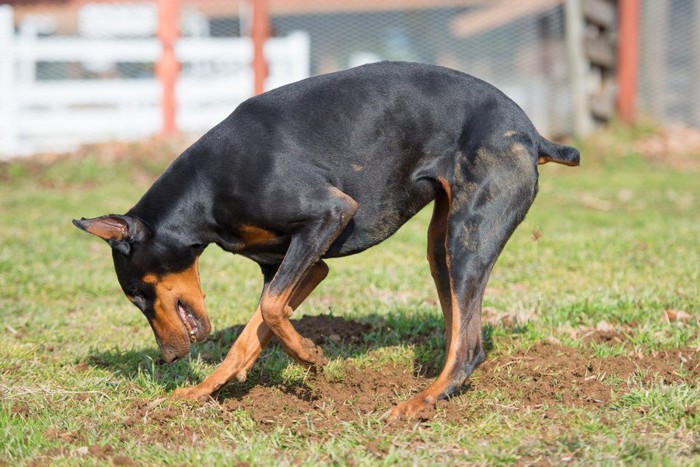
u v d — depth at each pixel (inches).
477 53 885.2
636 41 842.2
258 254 269.4
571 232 522.9
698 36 842.2
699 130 850.8
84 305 396.2
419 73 269.1
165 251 261.0
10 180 734.5
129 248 259.1
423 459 221.5
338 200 252.2
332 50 917.2
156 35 850.8
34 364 305.1
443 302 282.5
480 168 256.8
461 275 255.9
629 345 309.7
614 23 854.5
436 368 295.4
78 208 621.6
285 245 262.8
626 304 350.6
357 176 261.4
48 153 788.0
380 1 885.8
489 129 259.1
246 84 827.4
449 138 264.2
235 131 260.7
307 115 260.1
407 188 268.1
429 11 898.1
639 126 839.1
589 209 622.5
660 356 296.4
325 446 230.7
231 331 337.7
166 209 260.7
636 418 245.1
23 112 807.7
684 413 244.5
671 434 232.8
